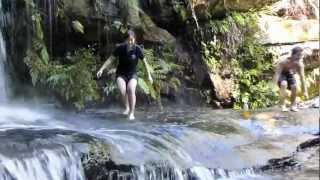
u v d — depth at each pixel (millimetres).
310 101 16047
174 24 16297
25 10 14461
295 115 13594
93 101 14648
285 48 17234
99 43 15250
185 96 15664
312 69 17531
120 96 14492
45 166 8258
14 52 14602
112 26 15164
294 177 10273
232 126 11938
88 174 8734
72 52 15141
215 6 16422
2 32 14453
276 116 13445
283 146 11336
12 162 7945
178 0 16062
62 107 14250
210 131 11320
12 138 8992
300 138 11820
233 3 16844
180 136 10648
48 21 14844
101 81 14953
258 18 17328
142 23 15523
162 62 15312
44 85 14477
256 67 16719
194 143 10578
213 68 15953
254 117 13242
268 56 16953
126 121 12102
